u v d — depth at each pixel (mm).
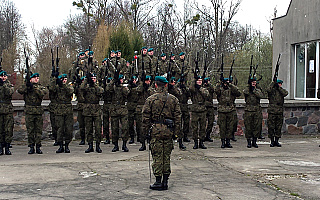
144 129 6516
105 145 11859
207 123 12898
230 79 11203
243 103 13922
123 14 34406
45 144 11914
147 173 7594
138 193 6145
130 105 11875
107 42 26516
